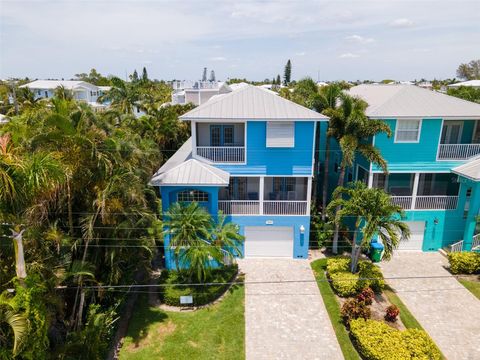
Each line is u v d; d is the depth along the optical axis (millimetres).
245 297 18625
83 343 13039
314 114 20422
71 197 14117
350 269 19812
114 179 13797
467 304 18016
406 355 13430
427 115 21578
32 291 10227
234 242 19906
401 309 17516
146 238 16812
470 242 22203
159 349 15055
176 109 45281
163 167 22094
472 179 20781
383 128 20469
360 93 29297
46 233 12812
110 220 14555
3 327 10227
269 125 20406
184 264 17953
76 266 13219
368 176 23953
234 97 22109
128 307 17859
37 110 14961
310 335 15867
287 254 22766
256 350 15023
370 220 17641
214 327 16391
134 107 47781
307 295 18781
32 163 10711
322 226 24266
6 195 10258
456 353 14719
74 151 13711
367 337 14562
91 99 76938
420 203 23234
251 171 21516
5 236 10383
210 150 21625
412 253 23703
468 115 21594
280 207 22031
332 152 30250
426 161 22750
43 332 10500
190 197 21359
